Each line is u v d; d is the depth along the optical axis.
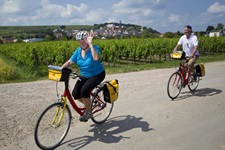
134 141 3.95
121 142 3.92
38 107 5.63
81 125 4.60
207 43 23.58
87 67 4.03
